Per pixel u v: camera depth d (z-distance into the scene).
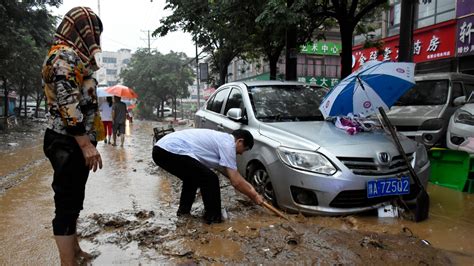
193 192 4.13
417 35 14.84
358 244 3.27
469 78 8.07
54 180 2.65
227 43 15.13
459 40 13.05
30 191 5.53
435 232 3.78
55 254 3.24
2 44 15.24
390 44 16.22
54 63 2.46
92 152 2.57
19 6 15.55
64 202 2.65
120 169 7.36
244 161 4.86
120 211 4.39
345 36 9.55
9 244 3.46
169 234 3.56
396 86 4.44
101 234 3.65
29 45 18.73
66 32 2.59
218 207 3.85
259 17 7.73
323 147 4.01
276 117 5.05
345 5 9.39
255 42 12.63
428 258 3.10
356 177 3.86
